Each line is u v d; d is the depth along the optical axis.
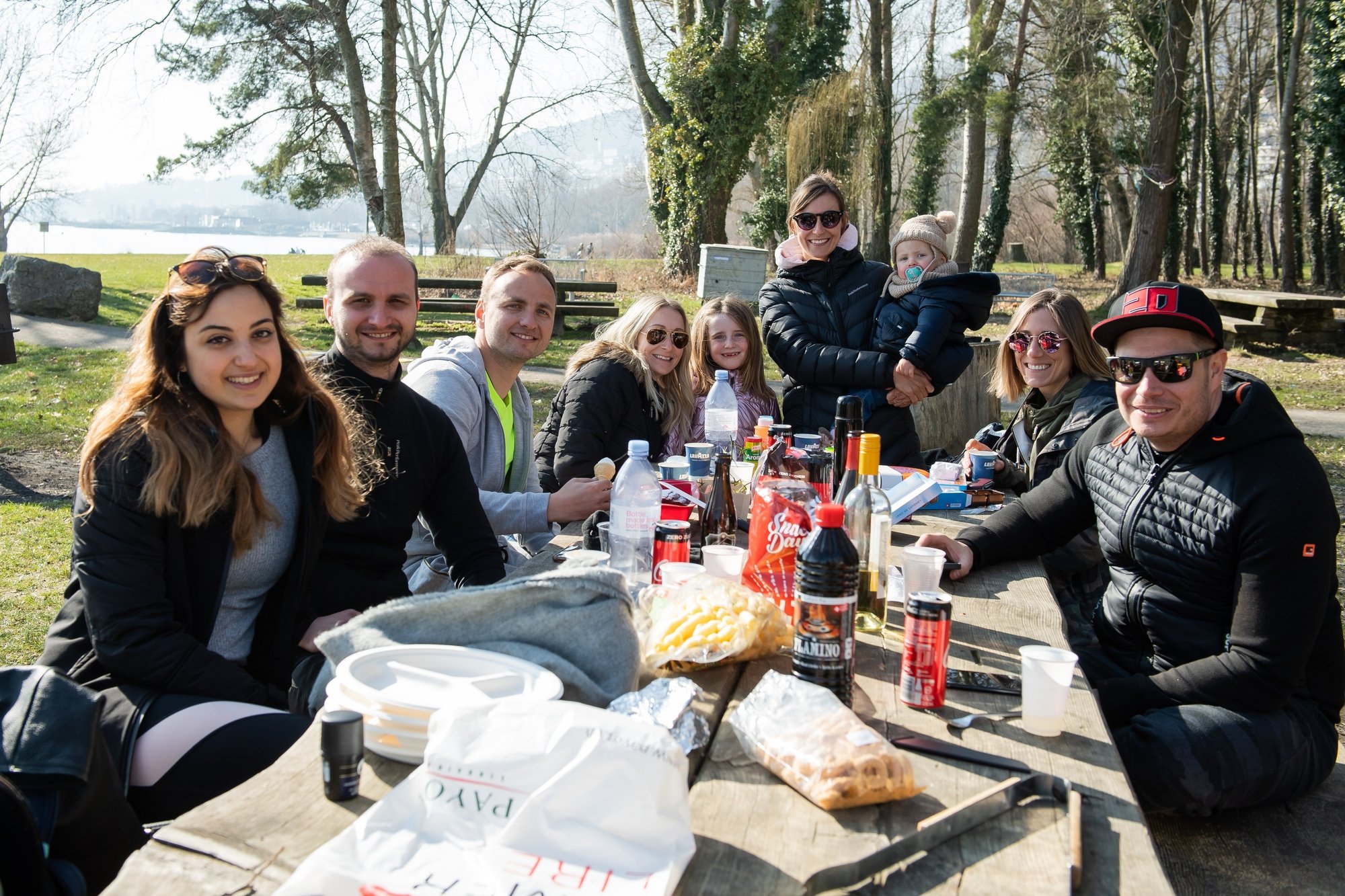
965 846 1.36
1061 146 30.23
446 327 14.50
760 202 25.72
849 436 2.53
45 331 12.40
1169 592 2.55
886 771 1.43
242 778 1.97
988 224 31.41
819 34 25.42
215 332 2.16
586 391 3.94
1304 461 2.30
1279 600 2.22
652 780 1.23
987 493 3.64
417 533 3.38
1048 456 3.71
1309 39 20.89
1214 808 2.19
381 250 2.85
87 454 2.16
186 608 2.24
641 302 4.13
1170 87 19.86
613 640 1.71
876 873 1.29
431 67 29.08
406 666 1.60
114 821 1.67
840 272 4.71
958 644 2.16
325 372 2.83
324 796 1.40
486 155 28.11
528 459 3.83
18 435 7.93
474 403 3.48
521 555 3.49
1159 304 2.36
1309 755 2.27
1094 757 1.64
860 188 23.98
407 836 1.22
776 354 4.75
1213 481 2.38
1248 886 2.01
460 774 1.26
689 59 20.55
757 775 1.52
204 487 2.16
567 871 1.18
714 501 2.77
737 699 1.80
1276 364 14.15
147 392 2.19
